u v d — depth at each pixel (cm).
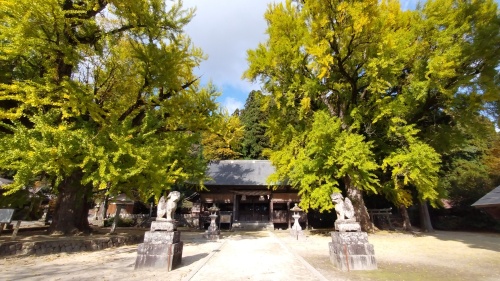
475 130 1520
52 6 805
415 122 1744
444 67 1285
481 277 653
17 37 780
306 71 1689
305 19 1559
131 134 1054
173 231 740
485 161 2536
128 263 775
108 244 1096
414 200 2066
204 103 1495
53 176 1077
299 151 1584
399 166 1445
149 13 1173
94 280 584
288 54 1554
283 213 2441
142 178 1008
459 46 1342
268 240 1462
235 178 2545
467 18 1413
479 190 2283
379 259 899
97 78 1180
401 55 1370
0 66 1015
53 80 968
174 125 1447
